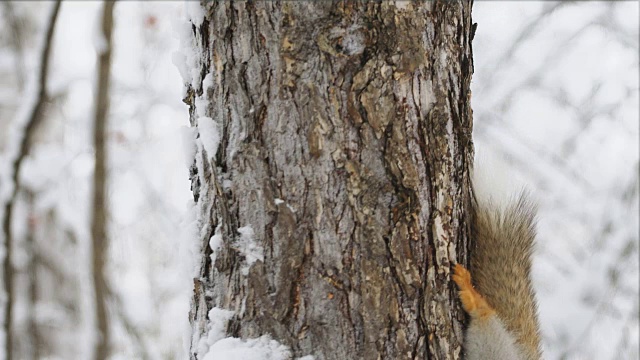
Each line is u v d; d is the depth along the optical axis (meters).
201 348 2.46
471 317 2.66
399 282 2.41
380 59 2.34
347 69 2.32
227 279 2.45
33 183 7.53
